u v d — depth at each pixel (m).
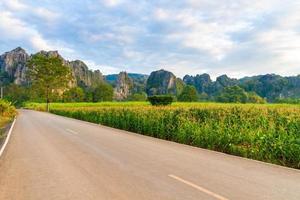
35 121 32.91
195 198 5.85
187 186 6.68
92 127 24.17
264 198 5.86
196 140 14.17
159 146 13.09
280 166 8.87
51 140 15.33
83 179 7.36
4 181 7.27
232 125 15.60
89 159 9.96
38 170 8.41
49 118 40.19
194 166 8.81
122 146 13.10
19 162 9.57
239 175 7.71
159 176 7.59
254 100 174.62
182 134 15.35
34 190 6.50
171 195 6.03
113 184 6.88
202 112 20.02
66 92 144.88
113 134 18.48
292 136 11.05
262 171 8.20
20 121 32.81
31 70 129.62
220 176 7.60
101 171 8.20
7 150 12.06
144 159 9.93
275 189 6.48
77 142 14.50
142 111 24.84
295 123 14.30
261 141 11.20
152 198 5.85
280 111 20.38
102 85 193.62
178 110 20.97
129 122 23.28
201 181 7.10
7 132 19.84
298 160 9.63
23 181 7.25
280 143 10.52
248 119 17.08
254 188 6.54
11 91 165.62
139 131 20.62
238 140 12.61
